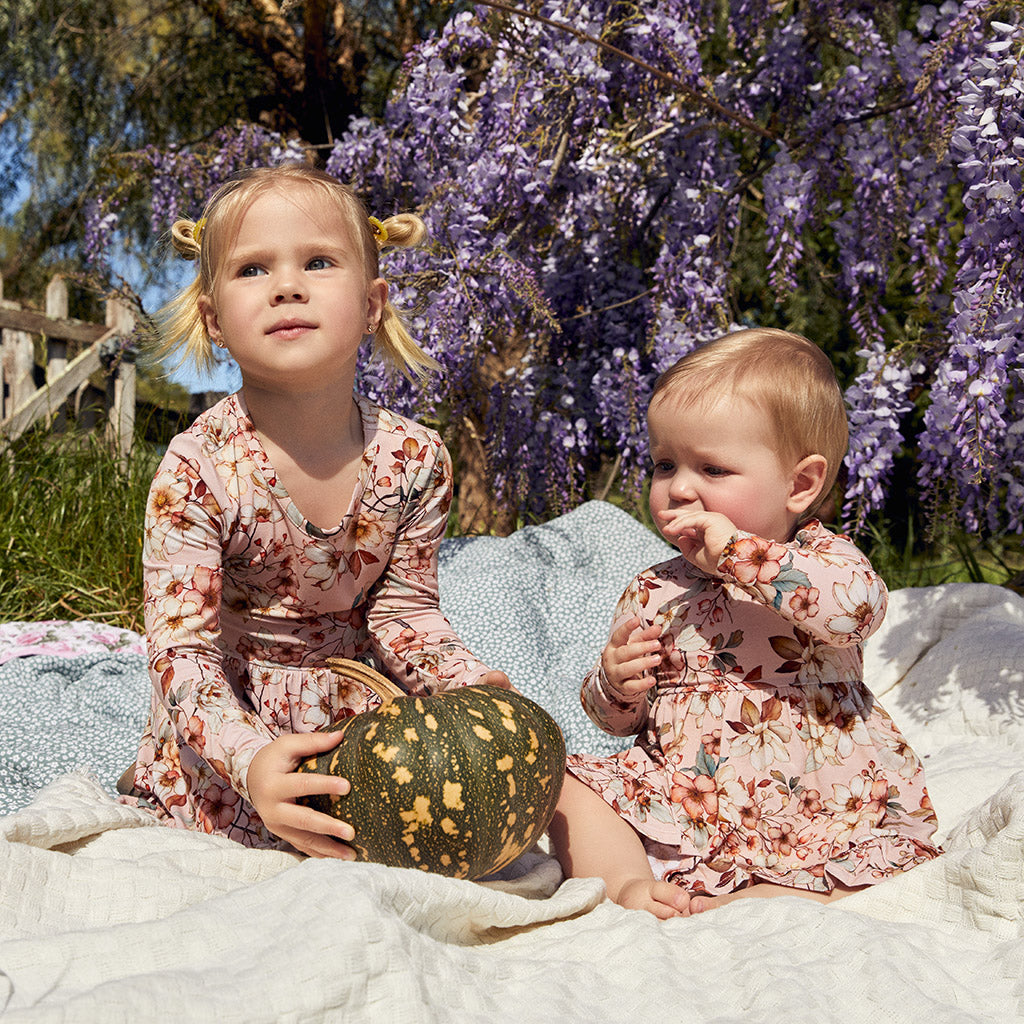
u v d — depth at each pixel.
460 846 1.67
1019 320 2.48
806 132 3.77
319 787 1.67
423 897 1.50
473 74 4.80
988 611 2.98
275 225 1.95
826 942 1.58
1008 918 1.68
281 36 8.45
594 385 4.24
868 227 3.68
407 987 1.25
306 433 2.08
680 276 4.06
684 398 2.17
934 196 3.54
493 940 1.69
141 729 2.78
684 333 3.95
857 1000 1.40
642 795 2.08
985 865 1.71
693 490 2.18
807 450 2.18
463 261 3.84
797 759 2.10
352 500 2.16
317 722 2.18
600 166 4.04
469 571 3.40
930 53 3.32
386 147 4.26
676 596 2.27
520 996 1.40
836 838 2.04
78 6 8.71
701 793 2.08
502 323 4.11
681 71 3.93
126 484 4.75
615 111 4.32
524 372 4.25
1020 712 2.57
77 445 5.38
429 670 2.14
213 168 5.14
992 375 2.46
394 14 8.01
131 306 5.51
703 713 2.14
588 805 2.07
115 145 8.74
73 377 6.68
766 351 2.20
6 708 2.86
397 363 2.48
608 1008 1.43
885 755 2.15
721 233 4.12
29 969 1.20
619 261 4.59
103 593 4.17
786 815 2.07
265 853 1.79
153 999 1.10
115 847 1.78
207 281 2.08
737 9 4.39
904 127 3.60
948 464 3.09
